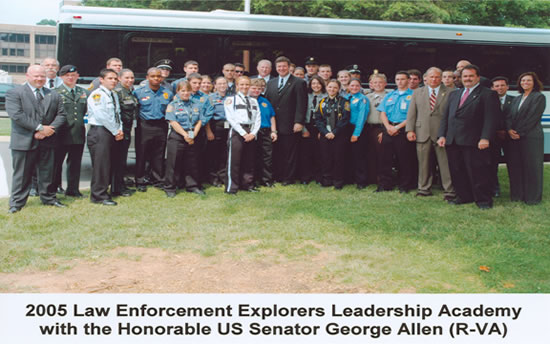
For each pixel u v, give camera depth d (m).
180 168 8.45
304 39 10.90
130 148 10.52
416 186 9.21
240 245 5.99
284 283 4.93
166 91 8.62
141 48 10.27
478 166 7.71
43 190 7.45
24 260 5.37
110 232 6.32
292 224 6.76
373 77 9.19
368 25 11.13
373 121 9.18
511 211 7.55
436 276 5.11
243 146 8.60
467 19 20.84
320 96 9.40
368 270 5.22
